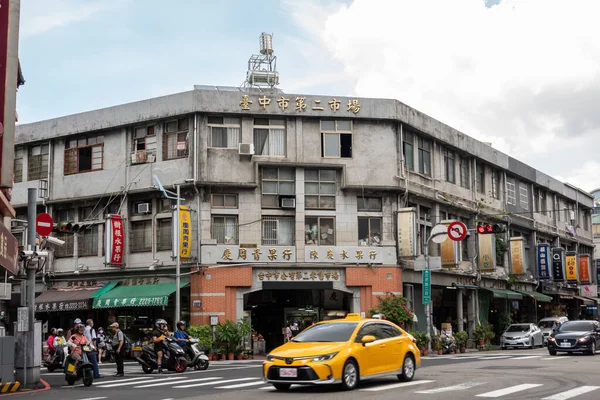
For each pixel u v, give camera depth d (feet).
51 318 109.29
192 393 44.80
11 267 65.92
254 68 117.29
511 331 118.52
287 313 103.19
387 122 105.09
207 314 94.27
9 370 51.70
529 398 38.86
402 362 49.44
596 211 234.58
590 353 84.23
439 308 115.75
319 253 98.94
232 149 99.30
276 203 100.12
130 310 102.17
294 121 102.01
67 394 47.32
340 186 101.71
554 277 152.15
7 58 54.34
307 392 43.27
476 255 125.39
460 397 39.40
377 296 99.55
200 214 97.04
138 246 101.60
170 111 100.17
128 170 103.14
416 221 105.40
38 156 112.06
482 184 133.80
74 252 106.11
